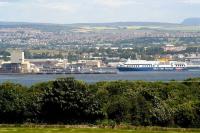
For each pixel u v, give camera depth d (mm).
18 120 81125
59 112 80875
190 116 79312
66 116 81000
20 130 72438
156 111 80188
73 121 80625
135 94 83625
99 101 82438
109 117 81438
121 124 79188
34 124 79062
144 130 74188
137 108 81375
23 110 80875
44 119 81000
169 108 80875
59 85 81625
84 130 73062
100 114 81000
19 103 81000
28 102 81375
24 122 80750
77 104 80562
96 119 81000
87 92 81625
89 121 80750
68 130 72875
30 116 81062
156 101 82375
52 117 81062
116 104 81812
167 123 79500
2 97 81250
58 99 80562
